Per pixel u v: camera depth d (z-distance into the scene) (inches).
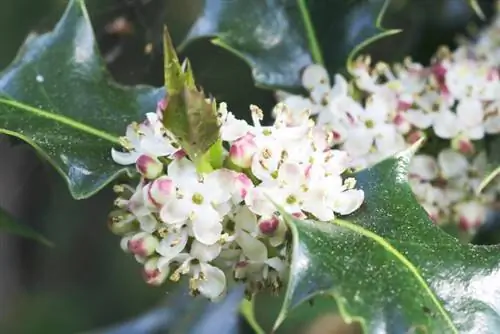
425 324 7.9
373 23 10.0
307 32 10.0
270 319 14.9
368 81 9.8
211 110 7.9
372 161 9.6
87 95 9.1
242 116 10.9
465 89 9.9
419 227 8.4
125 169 8.6
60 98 9.1
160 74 11.3
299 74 10.0
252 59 10.0
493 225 10.9
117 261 19.2
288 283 7.9
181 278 9.2
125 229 8.6
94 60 9.2
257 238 8.4
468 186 10.0
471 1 10.8
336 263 8.0
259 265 8.4
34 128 8.9
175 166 8.3
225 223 8.4
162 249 8.4
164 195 8.2
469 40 11.4
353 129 9.6
